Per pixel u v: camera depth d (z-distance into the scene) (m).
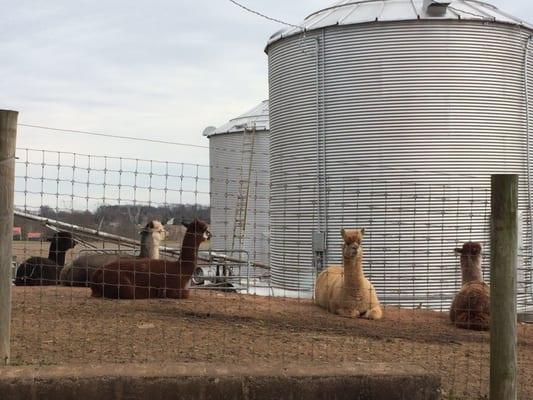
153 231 14.18
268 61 21.33
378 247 16.59
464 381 6.66
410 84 17.81
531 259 17.88
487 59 18.08
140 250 14.51
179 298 12.04
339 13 19.41
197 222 12.17
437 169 17.70
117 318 9.34
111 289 11.78
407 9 18.45
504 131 18.25
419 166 17.70
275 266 19.77
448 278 16.84
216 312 10.52
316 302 12.90
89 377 5.03
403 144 17.78
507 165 18.25
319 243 18.20
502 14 19.41
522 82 18.64
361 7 19.41
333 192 18.36
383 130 17.91
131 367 5.26
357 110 18.19
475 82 17.97
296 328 9.39
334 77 18.52
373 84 18.03
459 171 17.77
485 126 18.02
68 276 15.14
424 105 17.78
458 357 7.95
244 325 9.29
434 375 5.32
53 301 11.10
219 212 26.28
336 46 18.48
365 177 18.02
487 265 13.39
